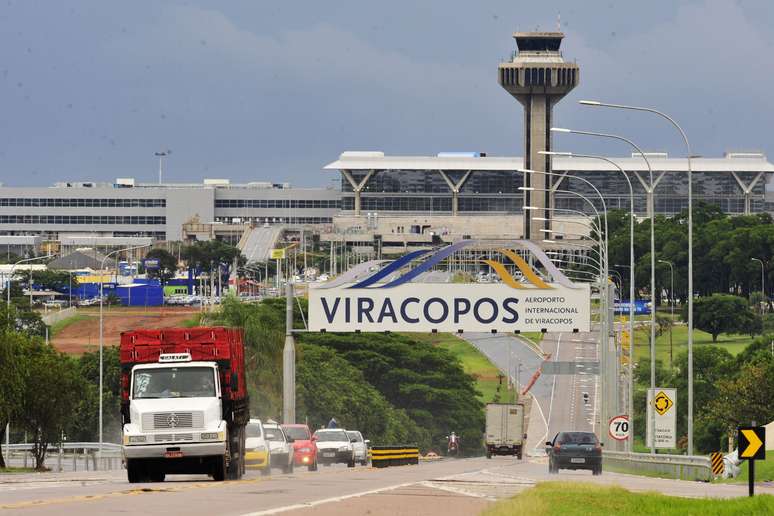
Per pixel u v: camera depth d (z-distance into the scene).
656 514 57.88
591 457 130.12
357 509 54.72
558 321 196.38
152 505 55.06
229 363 92.62
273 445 126.06
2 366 161.62
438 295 196.88
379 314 197.38
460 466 151.88
